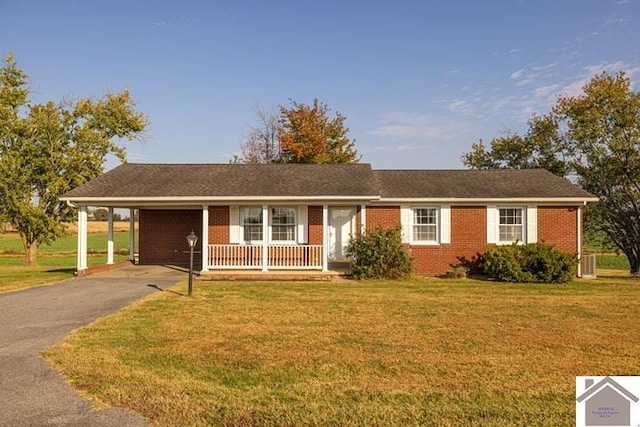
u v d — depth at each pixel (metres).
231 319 9.73
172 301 11.90
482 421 4.84
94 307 11.04
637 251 25.58
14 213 28.05
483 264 17.84
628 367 6.59
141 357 6.95
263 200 16.95
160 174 19.50
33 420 4.75
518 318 9.93
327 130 40.50
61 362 6.63
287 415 4.95
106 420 4.76
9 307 11.04
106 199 16.80
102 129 30.69
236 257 18.78
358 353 7.23
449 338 8.17
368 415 4.96
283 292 13.65
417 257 18.62
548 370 6.46
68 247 48.72
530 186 19.23
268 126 43.50
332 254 19.47
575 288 14.92
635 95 25.05
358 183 17.97
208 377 6.12
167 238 21.56
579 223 18.50
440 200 18.28
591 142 26.09
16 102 28.34
